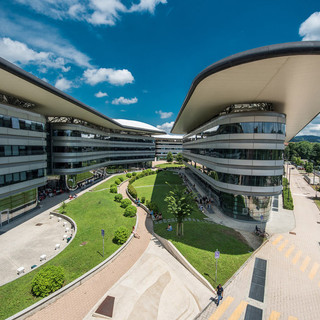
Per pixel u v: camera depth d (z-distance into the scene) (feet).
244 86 56.44
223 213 90.68
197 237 63.67
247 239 66.59
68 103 84.17
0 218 72.08
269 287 43.78
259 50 38.14
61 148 119.65
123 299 38.45
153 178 187.01
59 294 38.17
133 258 53.16
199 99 72.23
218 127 88.22
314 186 174.60
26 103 84.58
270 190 77.00
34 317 33.73
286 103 74.28
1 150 67.21
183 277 46.42
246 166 77.00
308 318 36.01
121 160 217.15
